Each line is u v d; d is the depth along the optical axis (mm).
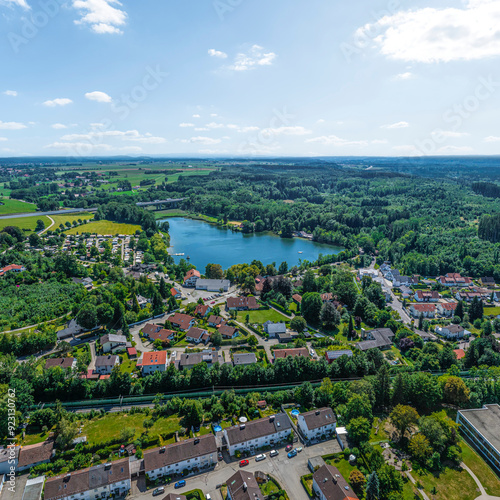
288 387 142500
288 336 180000
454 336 187125
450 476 101625
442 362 157125
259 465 103875
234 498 88688
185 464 101375
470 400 132750
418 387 129000
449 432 112875
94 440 111250
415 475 101062
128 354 162000
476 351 158375
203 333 177625
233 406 125250
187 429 116812
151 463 98812
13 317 190375
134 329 187250
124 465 97312
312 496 94062
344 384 137625
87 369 150750
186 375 141500
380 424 120938
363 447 106688
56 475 98125
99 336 177750
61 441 105438
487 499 94500
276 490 95125
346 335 188500
